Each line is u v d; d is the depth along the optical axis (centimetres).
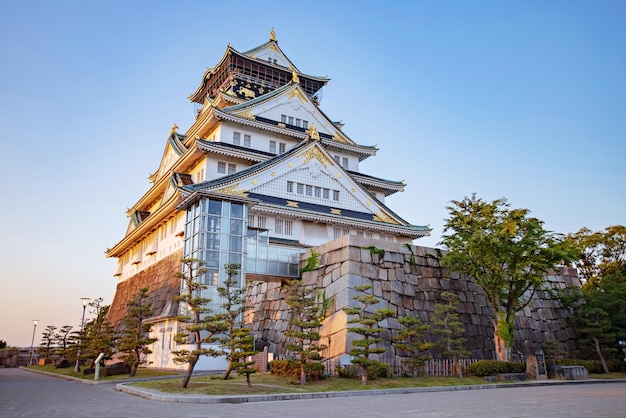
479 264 3206
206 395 1878
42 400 1823
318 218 4488
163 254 4712
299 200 4622
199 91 6519
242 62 5934
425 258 3628
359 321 2486
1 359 5609
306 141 4847
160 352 3694
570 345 4028
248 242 3597
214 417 1323
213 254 3328
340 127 6188
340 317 3031
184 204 3591
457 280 3706
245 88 5800
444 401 1775
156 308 4238
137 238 5559
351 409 1527
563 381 2847
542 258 3091
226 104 5500
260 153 4834
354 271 3180
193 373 2989
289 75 6300
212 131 5112
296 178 4669
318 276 3475
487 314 3694
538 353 3400
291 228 4472
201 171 4747
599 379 3075
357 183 5006
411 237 5122
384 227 4834
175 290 3944
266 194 4441
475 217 3281
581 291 4288
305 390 2095
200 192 3362
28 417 1346
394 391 2205
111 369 3073
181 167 5016
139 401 1795
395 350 3067
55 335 5212
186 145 5372
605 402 1695
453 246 3291
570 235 5547
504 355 3112
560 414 1364
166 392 1972
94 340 3678
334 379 2467
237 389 2042
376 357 2925
